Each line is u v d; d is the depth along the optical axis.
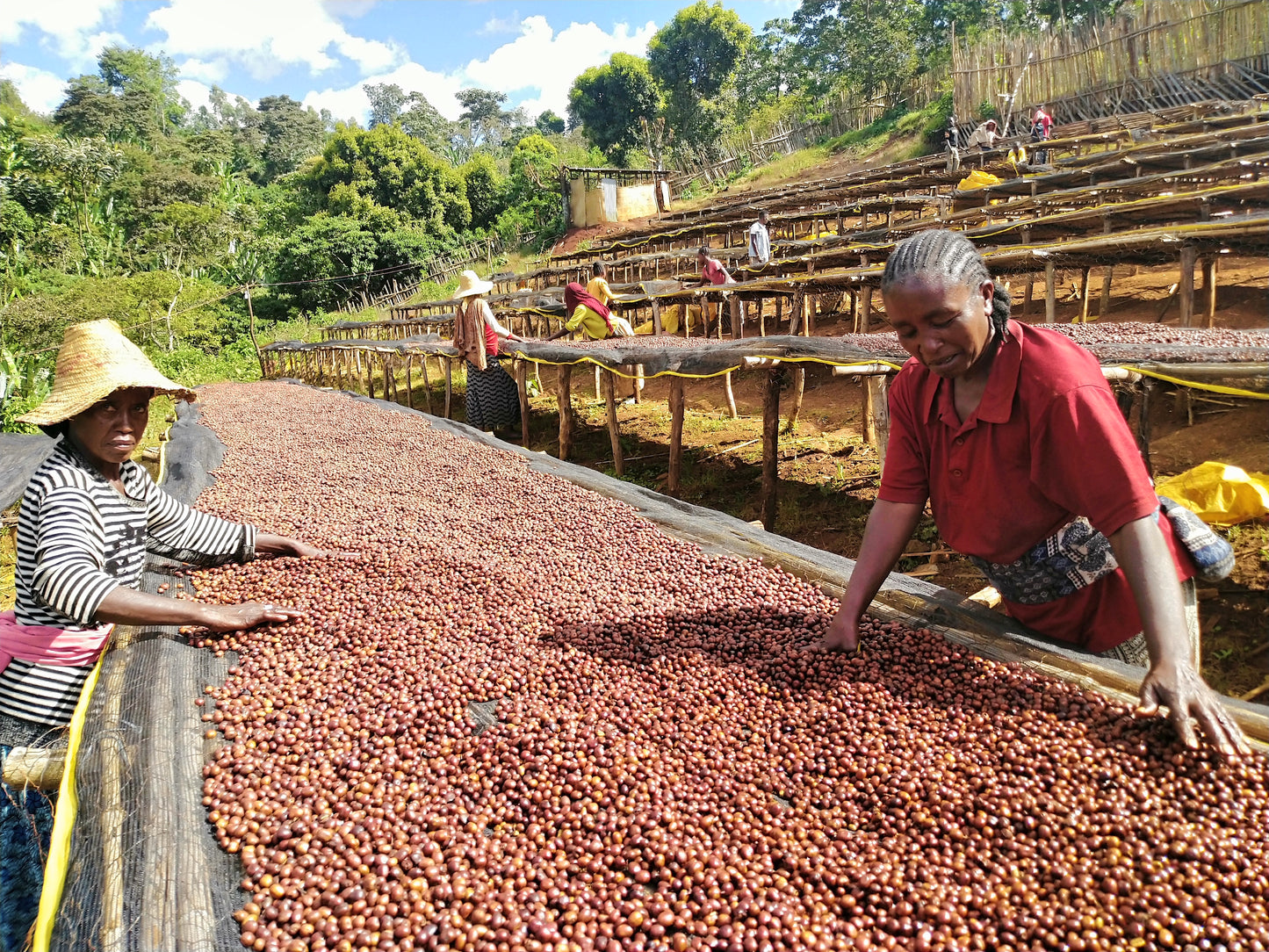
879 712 2.35
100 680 2.75
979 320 2.00
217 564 3.77
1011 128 21.62
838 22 39.12
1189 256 5.82
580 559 3.84
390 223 35.19
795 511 6.25
